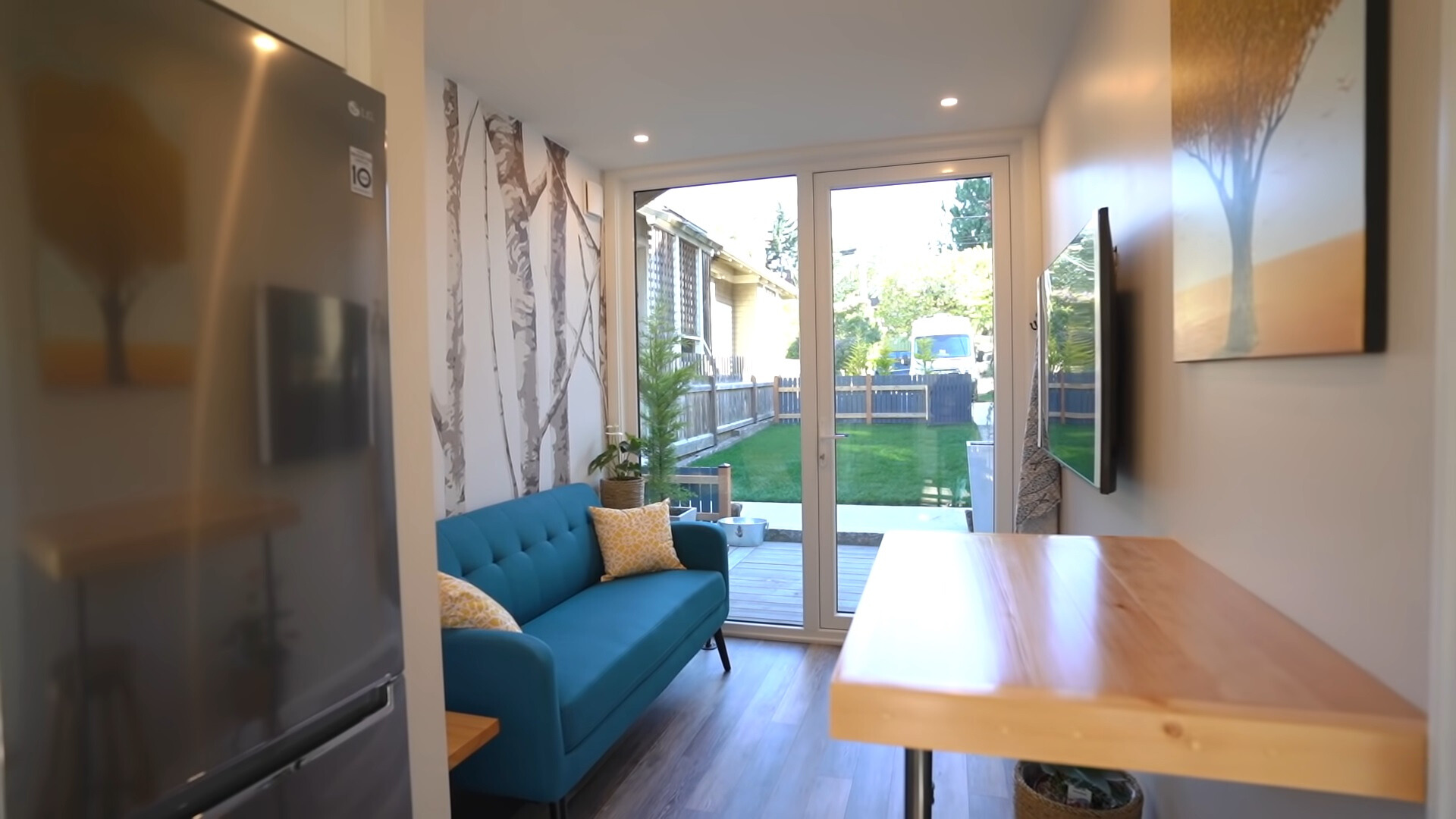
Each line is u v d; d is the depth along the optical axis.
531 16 2.29
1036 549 1.45
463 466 2.77
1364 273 0.79
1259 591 1.09
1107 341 1.65
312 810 1.08
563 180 3.55
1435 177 0.70
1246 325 1.06
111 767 0.82
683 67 2.68
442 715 1.50
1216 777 0.74
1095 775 1.69
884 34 2.45
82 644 0.79
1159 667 0.85
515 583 2.70
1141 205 1.67
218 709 0.93
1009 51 2.60
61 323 0.77
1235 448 1.17
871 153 3.66
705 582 3.19
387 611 1.22
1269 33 0.98
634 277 4.02
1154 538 1.56
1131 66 1.74
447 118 2.71
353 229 1.16
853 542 3.77
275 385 1.01
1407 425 0.75
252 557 0.98
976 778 2.42
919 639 0.96
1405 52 0.74
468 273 2.81
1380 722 0.72
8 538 0.73
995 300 3.56
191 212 0.90
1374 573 0.80
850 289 3.75
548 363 3.38
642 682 2.51
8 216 0.73
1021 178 3.50
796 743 2.67
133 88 0.84
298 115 1.06
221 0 1.09
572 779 2.03
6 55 0.72
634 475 3.80
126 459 0.83
